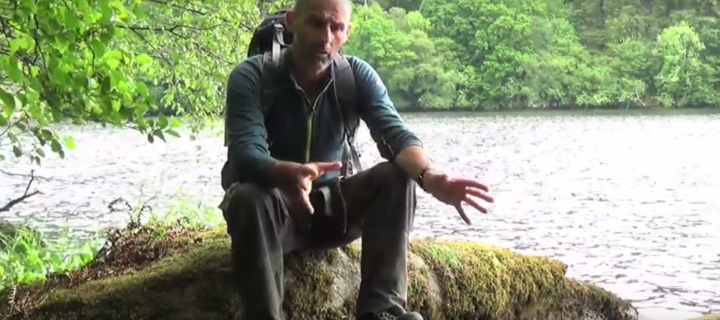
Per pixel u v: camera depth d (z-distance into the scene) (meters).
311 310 3.53
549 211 16.08
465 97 65.31
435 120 54.03
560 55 67.38
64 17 4.62
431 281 3.79
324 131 3.29
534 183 22.14
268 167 2.97
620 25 70.81
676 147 33.56
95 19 4.79
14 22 4.77
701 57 66.75
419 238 4.23
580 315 4.16
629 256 10.91
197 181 18.88
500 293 3.94
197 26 9.33
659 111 62.16
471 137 39.72
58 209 13.75
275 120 3.23
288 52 3.25
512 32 66.31
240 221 2.95
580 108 65.56
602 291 4.27
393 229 3.13
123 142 31.03
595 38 70.56
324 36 3.16
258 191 2.97
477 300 3.88
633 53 67.25
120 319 3.40
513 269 4.02
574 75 66.25
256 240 2.95
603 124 49.38
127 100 4.95
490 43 66.50
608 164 27.34
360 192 3.20
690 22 68.25
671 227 14.07
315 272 3.56
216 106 9.80
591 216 15.48
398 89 64.12
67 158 24.91
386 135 3.26
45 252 7.20
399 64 63.81
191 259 3.60
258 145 3.07
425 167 3.11
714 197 18.83
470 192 3.03
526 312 4.05
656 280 8.88
